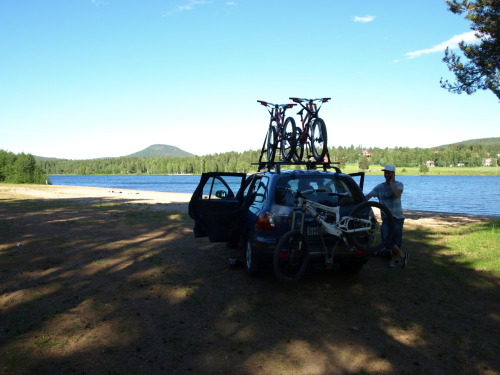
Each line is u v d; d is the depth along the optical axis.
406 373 3.16
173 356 3.41
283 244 4.90
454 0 10.12
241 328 4.03
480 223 11.05
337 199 5.43
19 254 7.25
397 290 5.26
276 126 8.77
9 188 33.97
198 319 4.27
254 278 5.84
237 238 6.47
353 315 4.40
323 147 7.00
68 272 6.09
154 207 16.33
